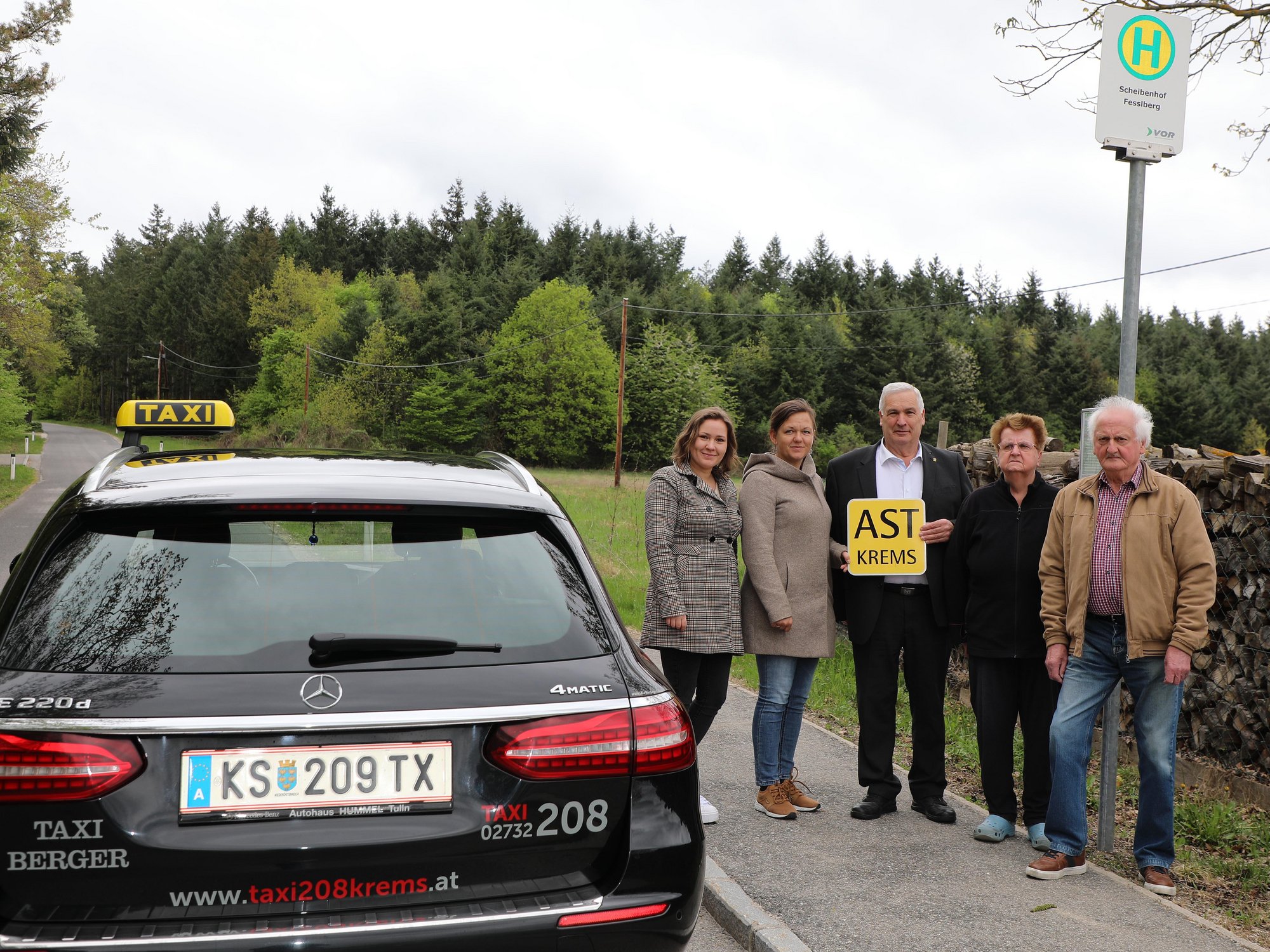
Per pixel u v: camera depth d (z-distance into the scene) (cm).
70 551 253
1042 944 362
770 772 506
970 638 491
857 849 462
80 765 215
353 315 10388
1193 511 413
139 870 215
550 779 238
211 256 14262
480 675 240
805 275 12988
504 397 9662
